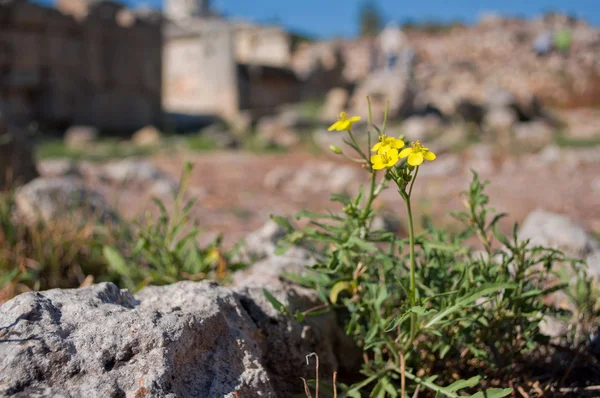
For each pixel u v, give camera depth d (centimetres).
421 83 2728
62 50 1380
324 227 210
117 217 441
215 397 167
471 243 450
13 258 350
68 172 796
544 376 229
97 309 171
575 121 2030
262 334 210
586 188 820
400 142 158
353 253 211
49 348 154
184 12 4131
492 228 222
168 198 713
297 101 2142
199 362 175
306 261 275
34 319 162
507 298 203
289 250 288
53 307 169
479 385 212
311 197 803
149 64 1551
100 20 1447
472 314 204
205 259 292
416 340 205
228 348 184
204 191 789
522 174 952
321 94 2328
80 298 176
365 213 203
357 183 873
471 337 209
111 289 189
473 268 211
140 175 776
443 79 2877
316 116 1733
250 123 1608
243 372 180
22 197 431
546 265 220
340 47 4088
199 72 1919
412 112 1692
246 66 1948
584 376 231
